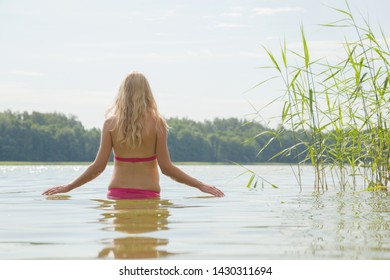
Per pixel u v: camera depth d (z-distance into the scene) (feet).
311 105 33.45
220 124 451.94
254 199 26.40
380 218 18.12
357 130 33.40
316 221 17.52
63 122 467.52
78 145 456.45
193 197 27.66
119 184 27.17
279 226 16.47
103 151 27.78
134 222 17.65
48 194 29.12
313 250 12.51
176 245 13.30
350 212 20.08
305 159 33.12
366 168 32.99
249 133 402.93
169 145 453.17
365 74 31.89
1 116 444.14
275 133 34.40
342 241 13.53
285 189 34.24
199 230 15.80
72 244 13.52
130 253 12.39
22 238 14.57
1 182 46.85
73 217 19.08
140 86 27.07
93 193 30.35
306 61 33.73
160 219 18.44
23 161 441.68
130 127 26.71
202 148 447.42
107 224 17.15
